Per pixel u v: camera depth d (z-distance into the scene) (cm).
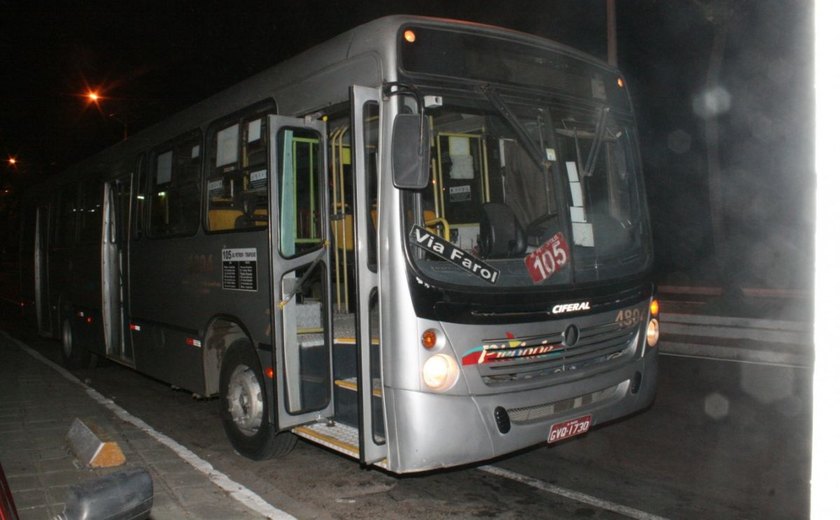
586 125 563
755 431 693
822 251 180
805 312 1293
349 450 494
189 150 748
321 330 559
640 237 587
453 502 532
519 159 533
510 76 519
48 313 1262
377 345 484
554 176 521
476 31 506
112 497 202
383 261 463
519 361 485
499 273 480
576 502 528
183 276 743
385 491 557
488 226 492
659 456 631
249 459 641
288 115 576
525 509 516
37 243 1328
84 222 1063
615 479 576
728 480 568
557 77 549
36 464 566
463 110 491
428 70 481
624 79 609
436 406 452
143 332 851
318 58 549
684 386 880
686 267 2308
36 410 740
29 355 1128
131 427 679
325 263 536
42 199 1318
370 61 489
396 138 442
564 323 508
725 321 1081
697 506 517
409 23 482
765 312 1335
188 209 742
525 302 486
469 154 535
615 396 554
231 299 646
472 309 464
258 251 604
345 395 528
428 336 452
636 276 562
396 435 457
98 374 1084
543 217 522
